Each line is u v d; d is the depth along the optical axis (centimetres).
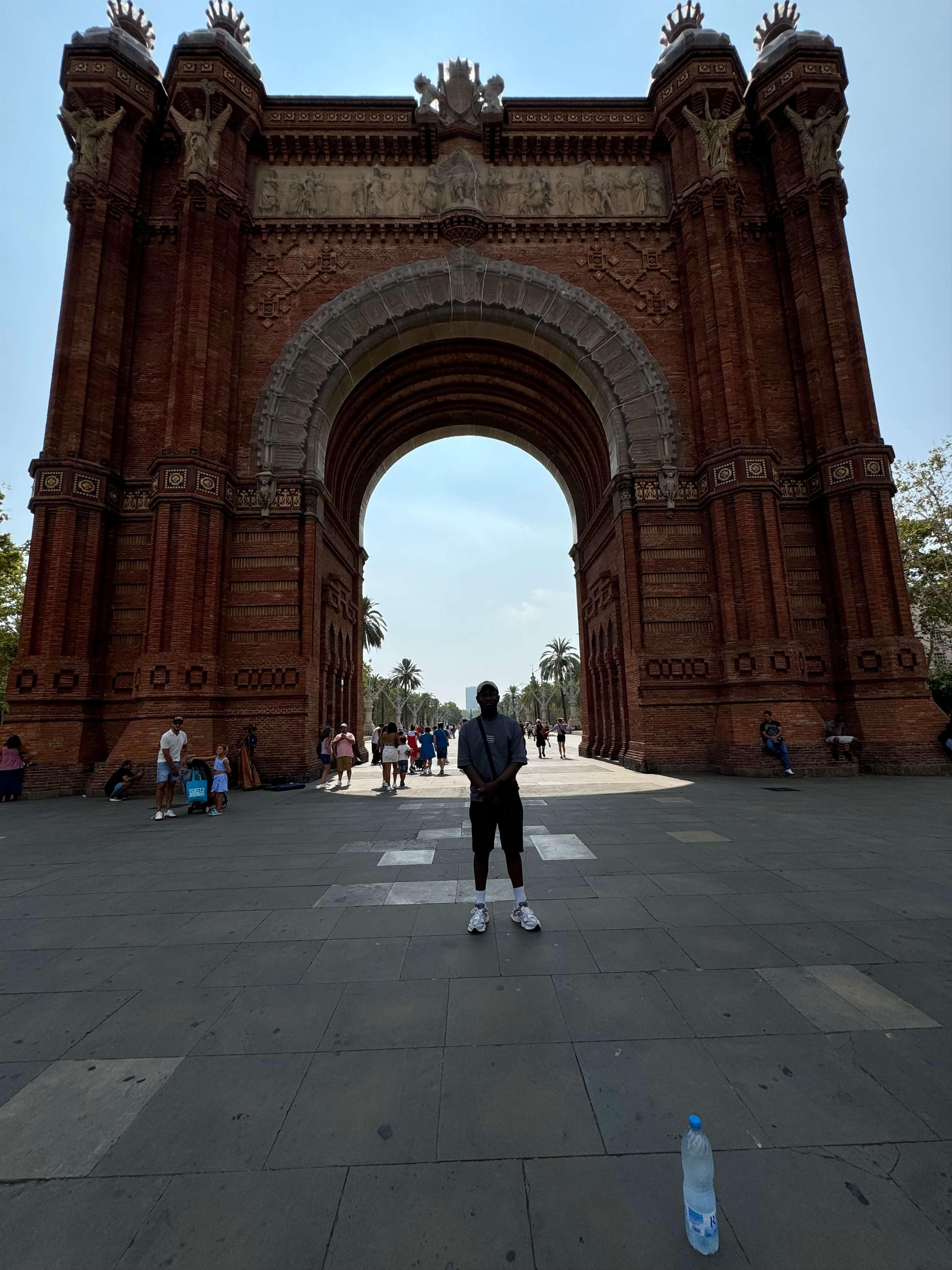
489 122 2258
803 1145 252
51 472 1819
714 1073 304
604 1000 382
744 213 2228
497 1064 316
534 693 11219
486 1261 202
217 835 992
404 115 2292
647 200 2289
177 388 1880
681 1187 233
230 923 543
